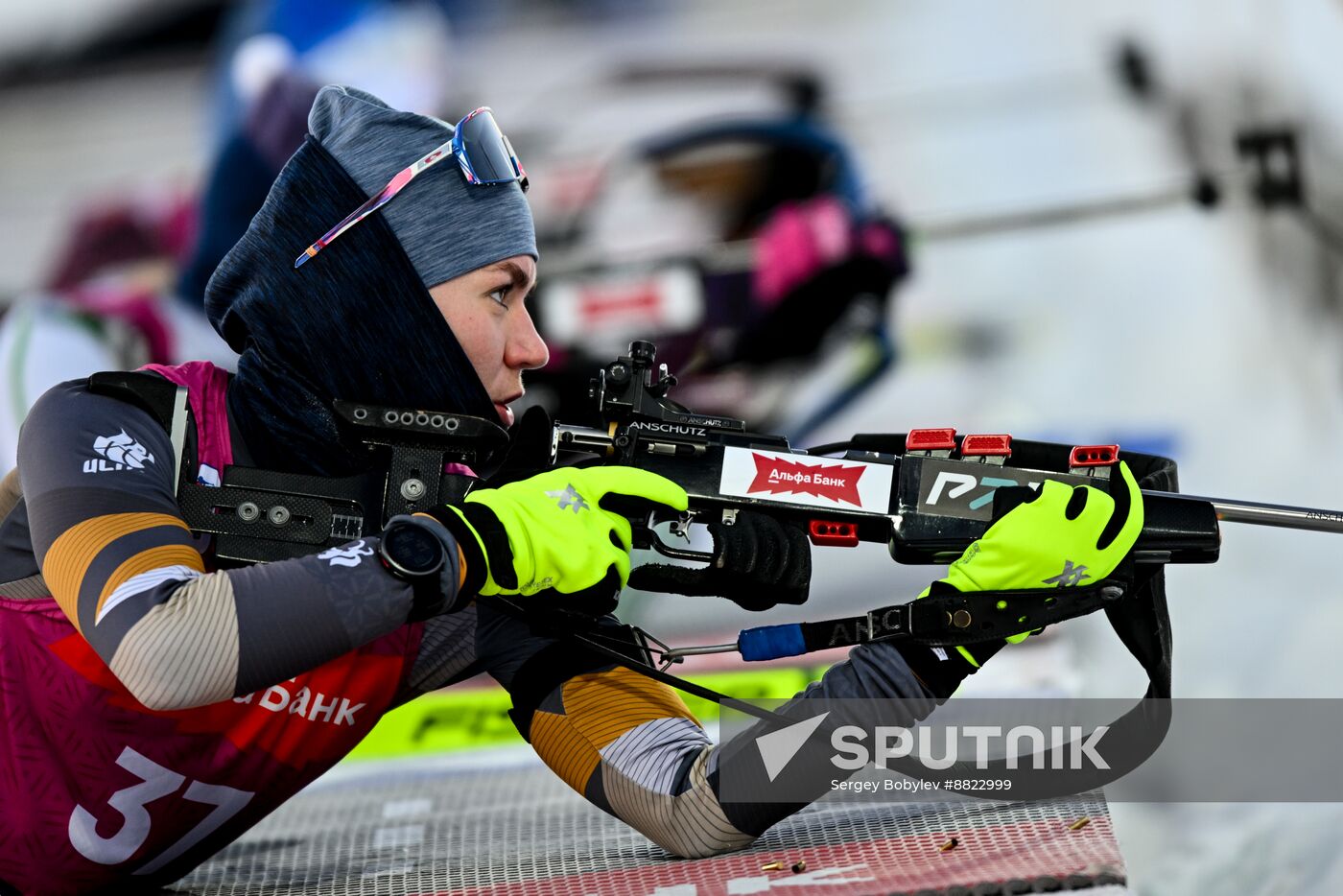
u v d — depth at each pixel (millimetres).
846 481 6191
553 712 6742
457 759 9914
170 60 18656
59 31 18812
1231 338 17766
